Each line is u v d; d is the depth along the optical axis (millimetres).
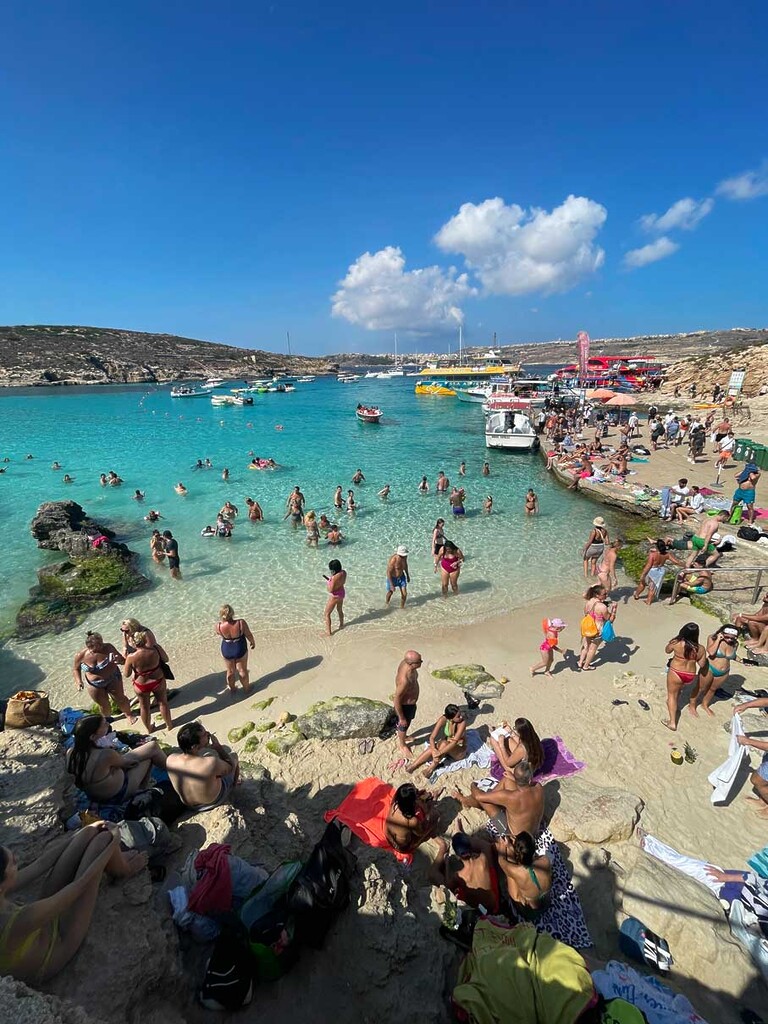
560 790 6570
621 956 4762
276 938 4035
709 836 6043
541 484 25750
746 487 16594
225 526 18484
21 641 12039
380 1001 3936
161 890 4387
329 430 47375
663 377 64812
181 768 5547
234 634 9336
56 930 3371
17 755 6008
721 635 7707
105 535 18297
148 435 44781
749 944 4703
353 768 7297
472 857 5109
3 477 28938
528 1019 3584
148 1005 3584
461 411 62969
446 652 10922
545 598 13406
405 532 18594
